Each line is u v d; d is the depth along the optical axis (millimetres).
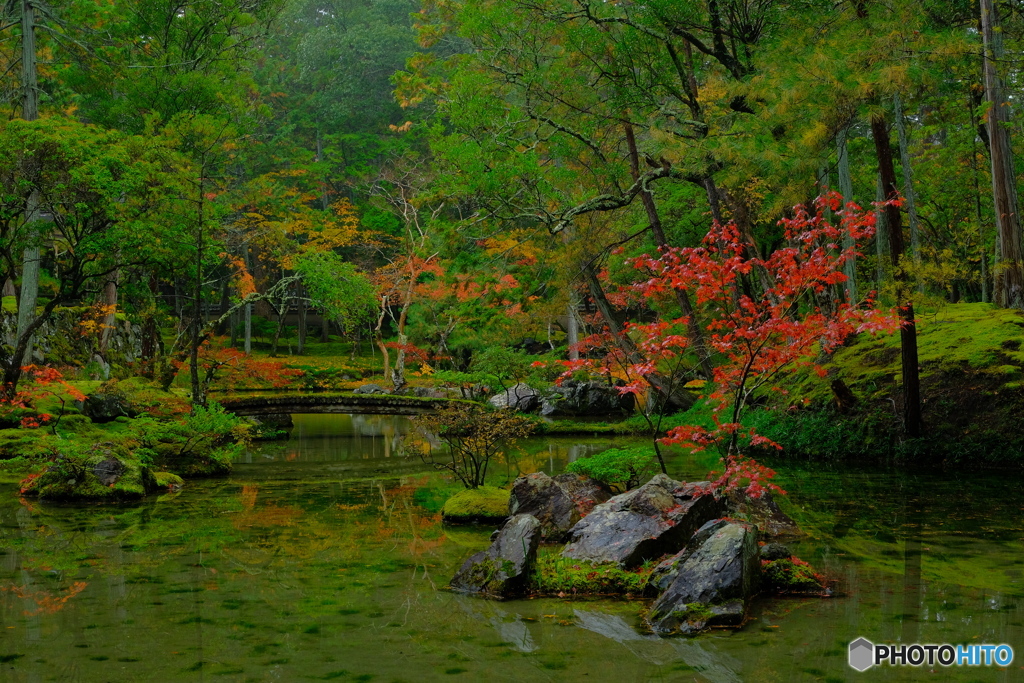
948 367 15461
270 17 31766
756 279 18828
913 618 6062
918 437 14531
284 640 5879
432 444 20250
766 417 17109
